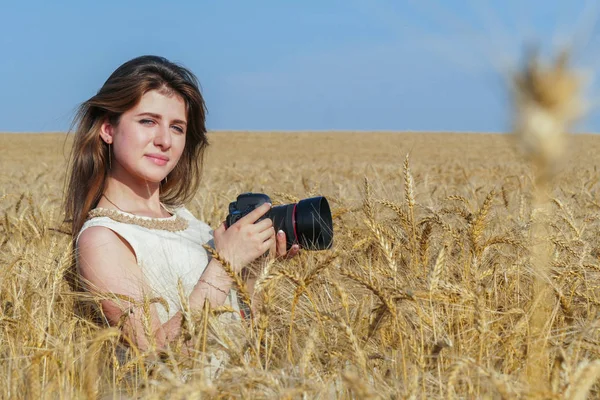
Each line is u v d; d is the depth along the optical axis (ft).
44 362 6.55
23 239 12.69
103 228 8.73
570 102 2.64
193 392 4.46
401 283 8.02
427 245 8.95
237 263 8.14
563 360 4.87
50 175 45.16
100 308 7.94
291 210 8.68
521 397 4.74
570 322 7.04
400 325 6.73
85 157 9.53
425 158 133.28
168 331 7.62
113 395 6.25
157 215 9.97
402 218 9.37
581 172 32.17
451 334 7.00
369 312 7.60
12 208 17.94
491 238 8.52
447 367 6.12
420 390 5.71
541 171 2.81
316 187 15.51
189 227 10.30
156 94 9.21
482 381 5.74
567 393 4.46
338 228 12.64
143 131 9.16
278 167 63.67
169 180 11.12
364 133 271.49
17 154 160.35
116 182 9.63
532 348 6.00
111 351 7.66
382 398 5.43
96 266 8.36
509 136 2.75
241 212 8.75
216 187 27.14
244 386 5.35
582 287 8.67
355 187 22.93
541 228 5.24
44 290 8.23
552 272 8.02
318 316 6.56
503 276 8.98
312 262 10.80
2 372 6.93
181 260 9.13
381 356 6.57
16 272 9.41
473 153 159.22
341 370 6.17
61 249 10.38
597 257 10.67
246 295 6.57
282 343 7.43
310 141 226.38
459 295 6.81
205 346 6.26
